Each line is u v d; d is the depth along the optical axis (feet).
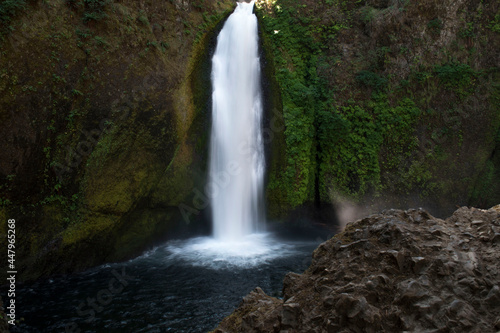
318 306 10.42
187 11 43.06
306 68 48.42
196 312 24.93
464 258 10.36
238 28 46.06
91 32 32.32
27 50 28.14
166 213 39.17
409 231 11.42
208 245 39.42
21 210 28.35
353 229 12.85
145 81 36.32
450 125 48.47
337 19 48.70
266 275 31.12
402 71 48.03
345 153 47.65
